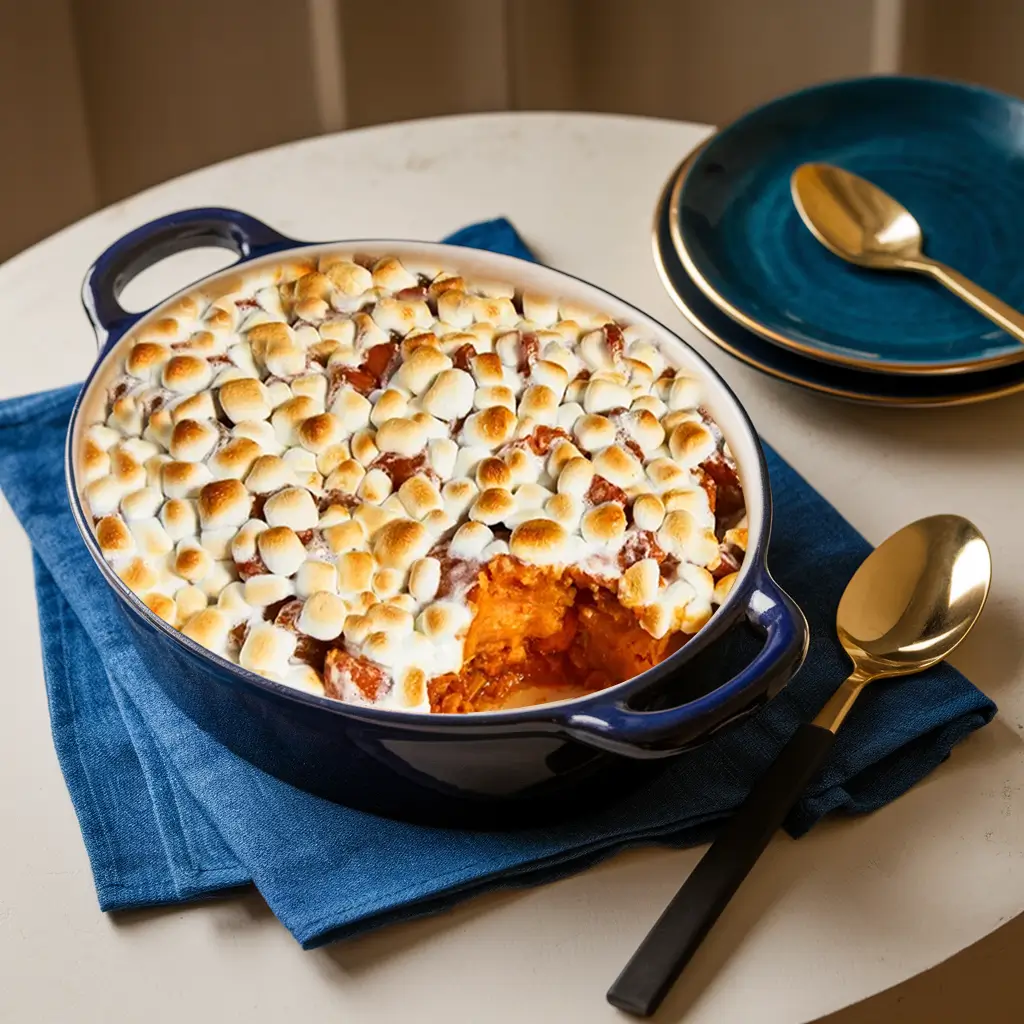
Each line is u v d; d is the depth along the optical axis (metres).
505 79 1.86
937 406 0.90
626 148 1.22
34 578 0.86
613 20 1.87
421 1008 0.66
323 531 0.74
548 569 0.74
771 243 1.03
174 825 0.72
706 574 0.74
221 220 0.88
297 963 0.68
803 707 0.77
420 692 0.69
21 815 0.74
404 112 1.89
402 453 0.78
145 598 0.71
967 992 0.82
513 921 0.69
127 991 0.67
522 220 1.14
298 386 0.80
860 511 0.90
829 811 0.73
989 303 0.95
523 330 0.85
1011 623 0.83
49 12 1.68
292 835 0.70
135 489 0.76
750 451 0.76
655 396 0.81
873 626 0.80
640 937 0.69
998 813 0.74
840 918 0.69
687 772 0.74
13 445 0.92
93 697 0.79
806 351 0.90
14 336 1.04
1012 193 1.06
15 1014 0.66
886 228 1.02
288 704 0.64
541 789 0.68
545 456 0.79
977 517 0.90
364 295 0.85
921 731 0.75
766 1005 0.66
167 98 1.82
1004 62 1.86
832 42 1.88
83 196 1.85
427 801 0.69
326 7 1.72
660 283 1.08
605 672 0.81
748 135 1.08
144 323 0.82
